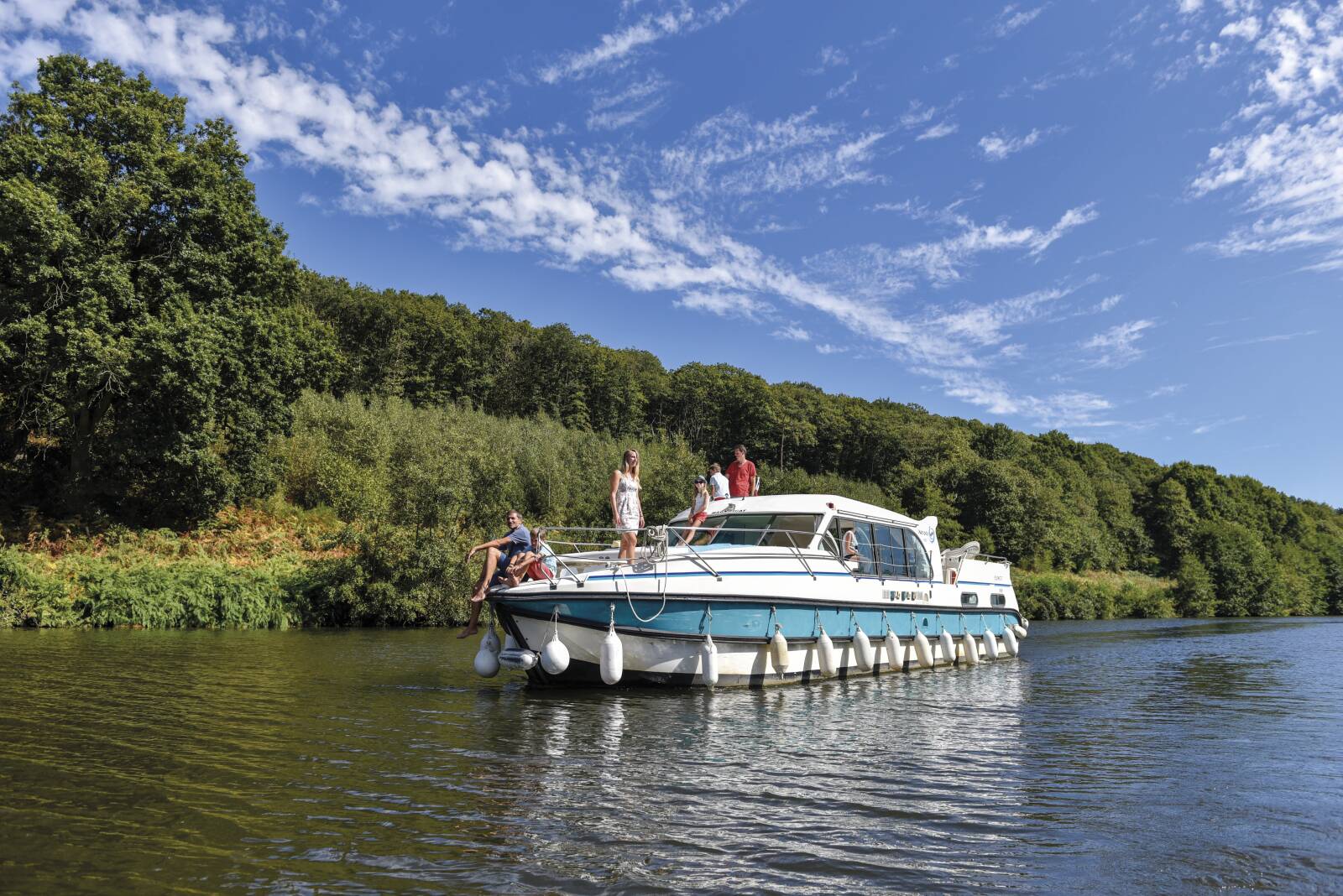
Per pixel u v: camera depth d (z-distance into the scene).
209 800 4.80
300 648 14.89
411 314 76.50
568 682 9.91
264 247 29.61
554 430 54.25
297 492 32.53
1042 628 33.56
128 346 23.48
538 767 5.80
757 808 4.92
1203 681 13.17
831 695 10.02
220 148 29.55
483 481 26.56
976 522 70.19
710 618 9.99
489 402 78.69
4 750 6.00
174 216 26.72
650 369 105.00
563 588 9.41
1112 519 86.12
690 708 8.66
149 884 3.50
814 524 11.91
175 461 25.67
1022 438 105.31
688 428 95.50
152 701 8.33
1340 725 8.70
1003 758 6.64
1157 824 4.82
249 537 26.97
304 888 3.50
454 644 16.27
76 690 9.03
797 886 3.71
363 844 4.08
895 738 7.33
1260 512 95.88
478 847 4.07
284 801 4.79
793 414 94.12
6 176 24.05
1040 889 3.77
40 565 19.89
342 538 23.70
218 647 14.63
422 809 4.70
